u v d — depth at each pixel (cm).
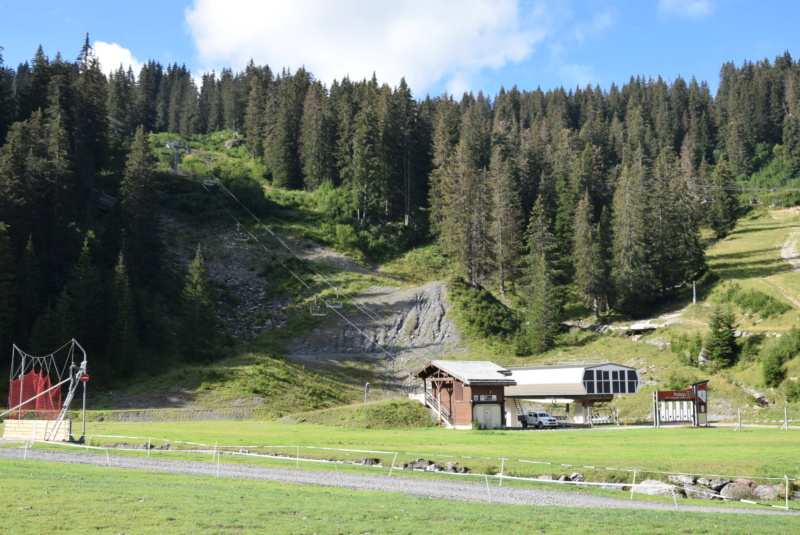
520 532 1848
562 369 7525
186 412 7356
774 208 18212
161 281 11112
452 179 13825
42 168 9619
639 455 3834
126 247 10450
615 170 17725
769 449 4034
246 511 1975
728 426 6325
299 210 15750
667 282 12012
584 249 11750
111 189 13362
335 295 11756
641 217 11800
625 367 7544
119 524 1714
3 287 7944
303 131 17888
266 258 13062
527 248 13350
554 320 10600
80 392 7900
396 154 15962
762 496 3106
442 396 6975
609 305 12138
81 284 8650
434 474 3384
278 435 5259
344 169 15950
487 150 17712
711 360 8606
